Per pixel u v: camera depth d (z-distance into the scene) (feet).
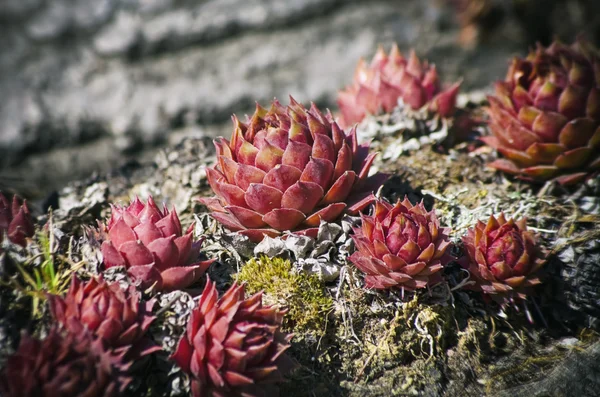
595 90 1.65
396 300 1.56
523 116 1.69
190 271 1.50
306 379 1.52
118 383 1.40
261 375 1.43
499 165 1.74
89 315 1.42
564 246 1.62
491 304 1.59
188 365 1.43
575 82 1.68
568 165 1.69
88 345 1.40
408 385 1.53
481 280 1.56
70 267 1.54
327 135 1.57
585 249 1.61
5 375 1.38
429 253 1.51
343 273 1.57
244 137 1.58
